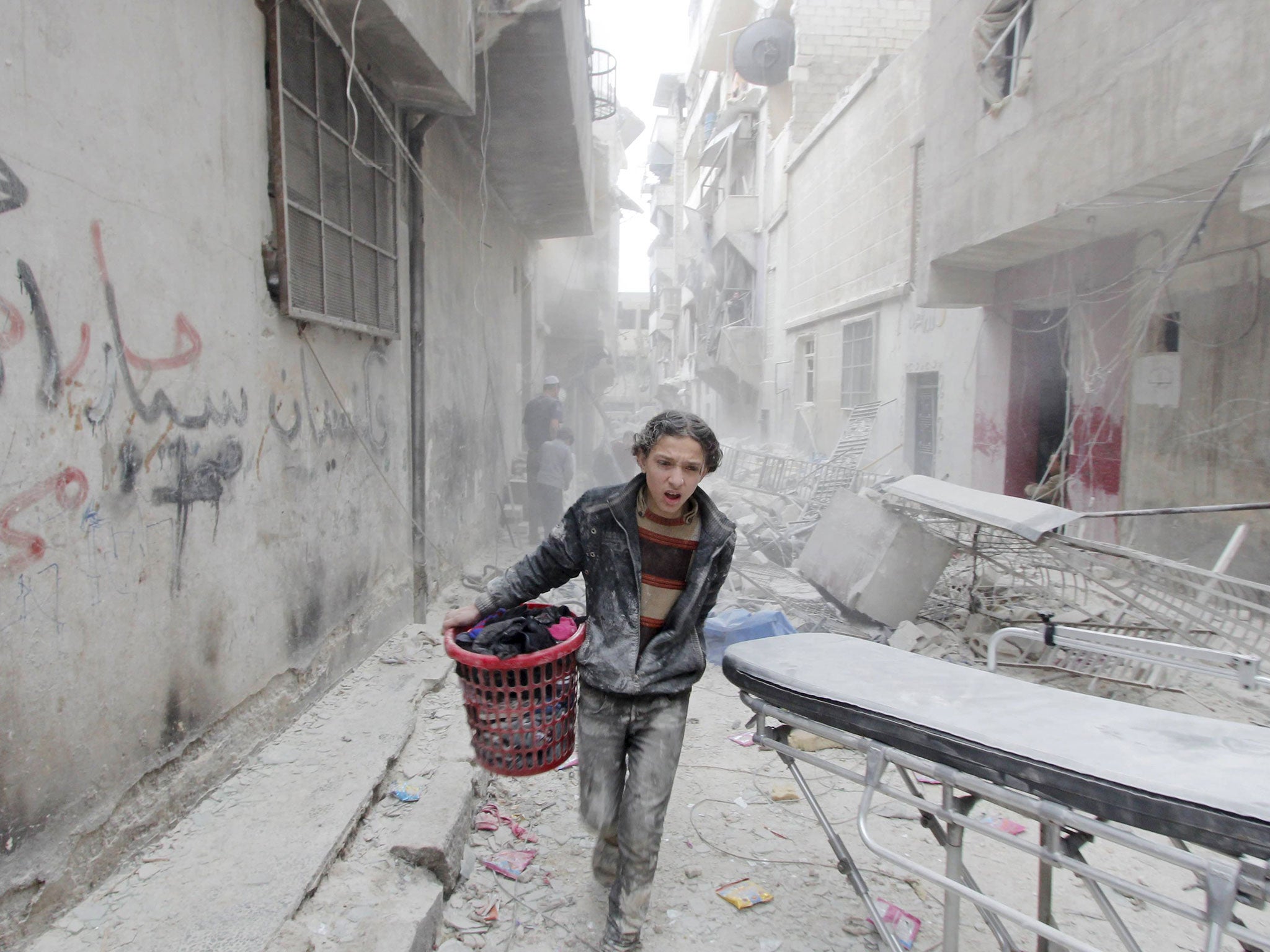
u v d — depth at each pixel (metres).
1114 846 3.19
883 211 12.24
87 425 2.17
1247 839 1.44
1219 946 1.44
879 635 5.53
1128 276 7.23
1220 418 6.31
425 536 5.60
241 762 3.04
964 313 10.07
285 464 3.45
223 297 2.92
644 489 2.28
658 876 2.88
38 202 1.98
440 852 2.61
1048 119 6.38
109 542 2.27
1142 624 4.73
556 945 2.47
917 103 11.00
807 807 3.41
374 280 4.65
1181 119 5.01
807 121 17.08
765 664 2.36
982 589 6.05
